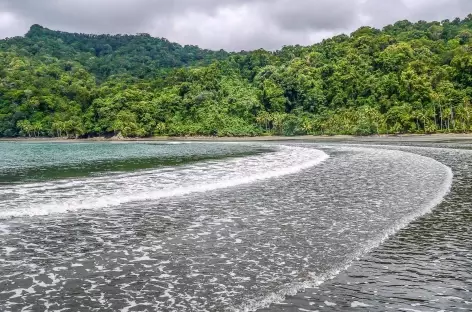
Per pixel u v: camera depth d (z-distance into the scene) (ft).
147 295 28.94
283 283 30.71
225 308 26.78
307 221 49.01
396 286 30.07
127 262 35.63
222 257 36.60
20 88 523.70
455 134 321.32
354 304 27.22
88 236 43.52
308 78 489.67
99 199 63.46
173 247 39.63
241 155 159.84
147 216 52.44
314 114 456.45
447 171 94.84
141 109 476.54
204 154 171.73
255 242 40.86
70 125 469.98
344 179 84.69
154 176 91.76
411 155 146.00
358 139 330.34
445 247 38.81
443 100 357.61
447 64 430.20
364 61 477.77
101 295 29.01
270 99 475.31
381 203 59.16
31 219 51.11
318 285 30.30
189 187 74.69
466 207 55.93
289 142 306.96
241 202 61.16
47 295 29.07
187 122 465.88
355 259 35.63
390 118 361.71
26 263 35.50
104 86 547.08
